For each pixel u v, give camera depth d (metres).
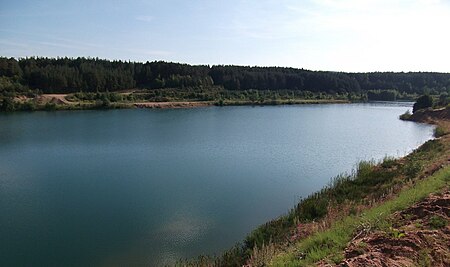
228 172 30.56
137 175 29.69
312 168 31.83
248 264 12.91
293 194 24.64
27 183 27.36
